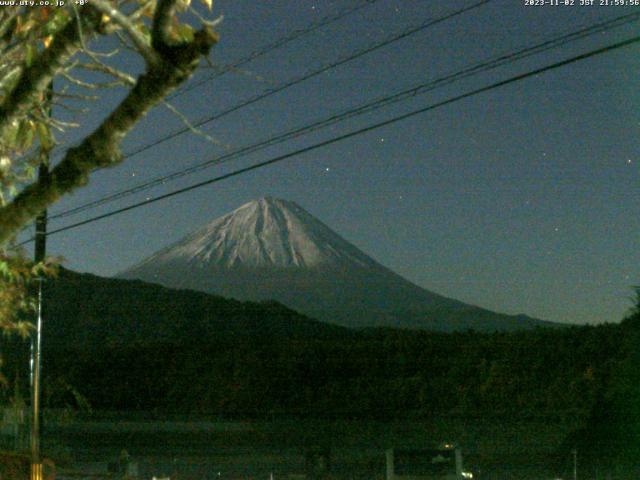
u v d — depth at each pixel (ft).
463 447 120.57
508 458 109.40
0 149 18.40
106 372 179.01
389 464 73.92
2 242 13.06
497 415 144.05
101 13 14.73
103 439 130.93
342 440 133.49
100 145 12.82
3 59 18.29
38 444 63.46
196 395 170.09
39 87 14.52
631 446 89.92
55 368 182.29
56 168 12.98
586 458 92.58
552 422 133.69
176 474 95.86
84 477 82.89
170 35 12.41
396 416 152.97
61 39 14.48
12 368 110.01
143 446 125.90
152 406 169.17
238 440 133.59
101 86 18.45
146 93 12.48
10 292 29.58
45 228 55.47
